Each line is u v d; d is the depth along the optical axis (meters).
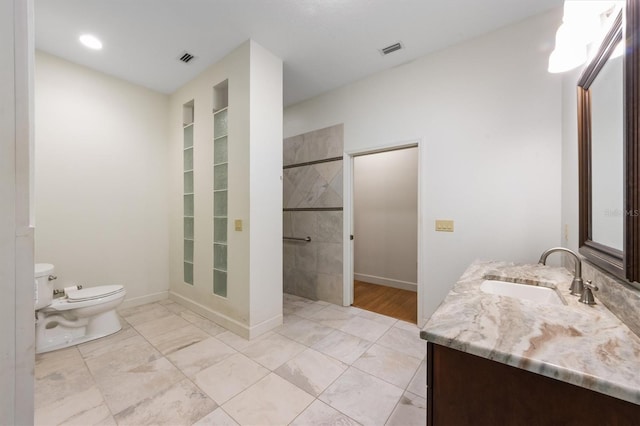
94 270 2.81
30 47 0.39
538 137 2.00
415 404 1.51
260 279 2.38
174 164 3.33
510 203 2.11
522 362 0.68
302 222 3.49
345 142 3.08
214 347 2.13
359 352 2.06
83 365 1.88
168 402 1.52
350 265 3.13
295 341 2.24
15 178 0.36
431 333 0.82
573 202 1.65
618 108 1.05
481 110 2.22
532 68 2.02
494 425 0.75
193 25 2.11
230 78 2.47
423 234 2.50
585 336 0.80
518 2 1.87
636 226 0.86
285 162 3.70
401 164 3.99
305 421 1.39
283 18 2.04
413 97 2.58
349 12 1.97
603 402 0.62
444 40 2.29
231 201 2.46
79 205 2.71
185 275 3.19
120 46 2.39
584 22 1.19
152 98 3.25
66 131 2.62
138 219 3.14
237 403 1.51
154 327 2.52
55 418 1.40
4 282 0.35
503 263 1.93
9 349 0.36
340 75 2.87
